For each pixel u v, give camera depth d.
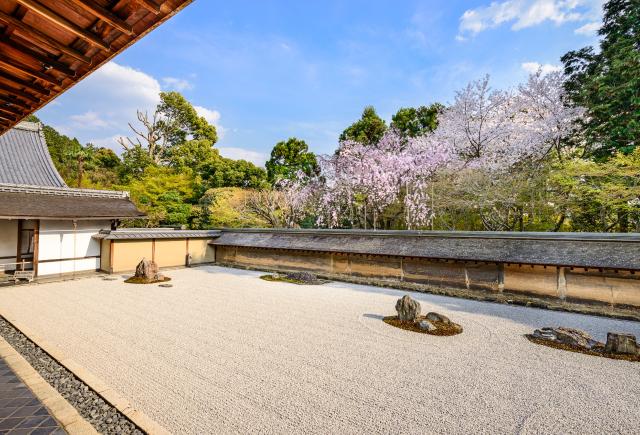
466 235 10.51
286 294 10.24
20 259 13.28
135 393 4.23
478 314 8.06
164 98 37.47
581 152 15.12
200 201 24.55
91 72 2.91
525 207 13.36
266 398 4.13
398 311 7.43
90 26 2.38
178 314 7.92
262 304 8.95
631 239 7.94
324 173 18.44
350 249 12.40
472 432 3.48
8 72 2.94
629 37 14.55
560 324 7.27
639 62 13.46
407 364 5.17
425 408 3.93
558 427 3.57
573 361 5.29
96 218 13.35
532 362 5.25
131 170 31.16
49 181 16.89
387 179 14.67
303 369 4.97
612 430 3.52
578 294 8.33
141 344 5.93
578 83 15.80
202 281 12.46
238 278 13.16
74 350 5.63
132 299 9.48
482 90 15.22
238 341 6.12
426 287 10.83
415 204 14.52
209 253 17.67
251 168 28.53
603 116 14.22
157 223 22.52
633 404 4.02
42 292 10.42
